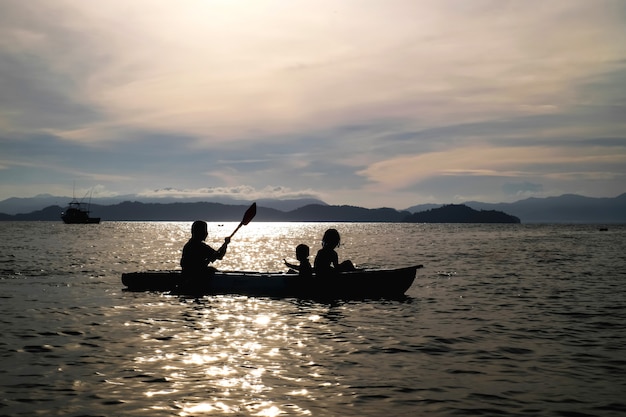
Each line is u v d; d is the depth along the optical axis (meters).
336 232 12.57
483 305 11.45
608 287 14.84
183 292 12.70
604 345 7.57
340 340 7.81
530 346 7.51
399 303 11.73
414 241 54.72
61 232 80.75
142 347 7.28
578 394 5.34
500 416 4.71
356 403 5.00
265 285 12.56
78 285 14.74
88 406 4.85
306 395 5.21
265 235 86.62
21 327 8.70
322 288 12.32
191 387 5.43
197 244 12.74
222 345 7.43
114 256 28.06
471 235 79.00
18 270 19.28
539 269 20.88
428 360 6.66
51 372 5.98
